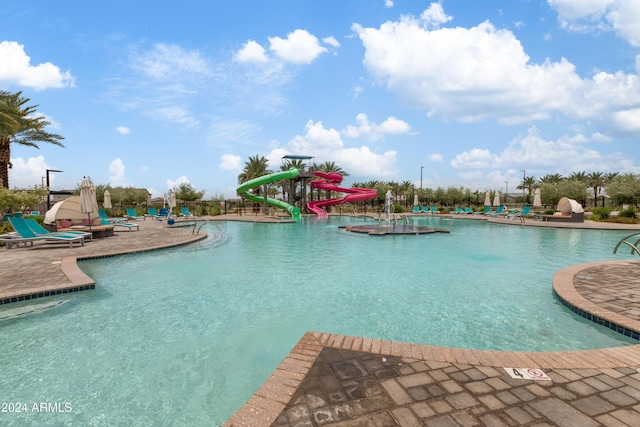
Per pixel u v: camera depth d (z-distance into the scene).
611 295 4.86
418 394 2.38
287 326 4.34
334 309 4.97
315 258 9.06
